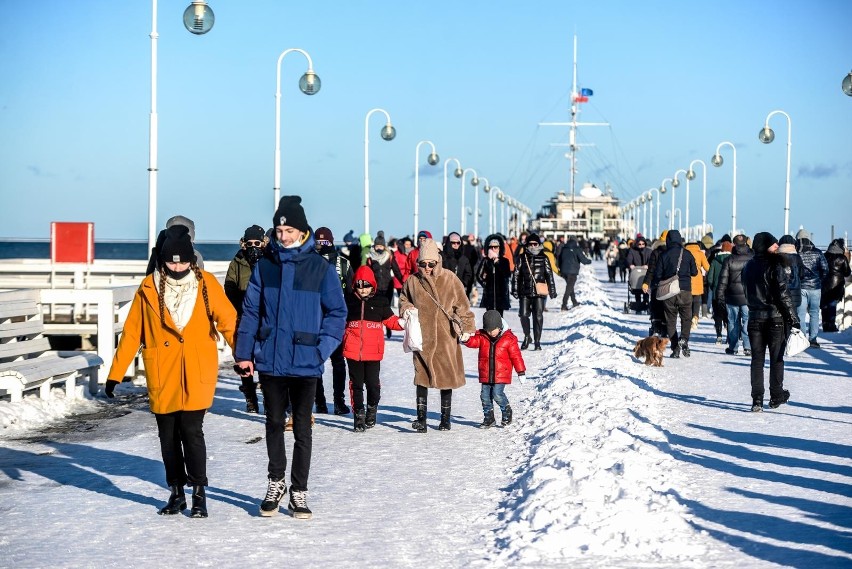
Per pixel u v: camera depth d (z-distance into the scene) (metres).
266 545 8.02
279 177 31.27
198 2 23.00
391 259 19.97
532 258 23.25
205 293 8.86
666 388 16.86
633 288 34.22
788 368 19.62
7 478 10.48
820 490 9.65
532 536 8.09
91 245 25.52
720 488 9.73
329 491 9.91
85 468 10.96
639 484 9.66
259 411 14.88
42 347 16.09
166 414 8.88
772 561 7.46
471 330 13.23
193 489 8.94
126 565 7.50
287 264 8.88
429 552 7.83
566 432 12.05
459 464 11.16
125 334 8.91
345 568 7.42
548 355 22.22
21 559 7.65
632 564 7.44
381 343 13.37
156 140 22.36
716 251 27.05
